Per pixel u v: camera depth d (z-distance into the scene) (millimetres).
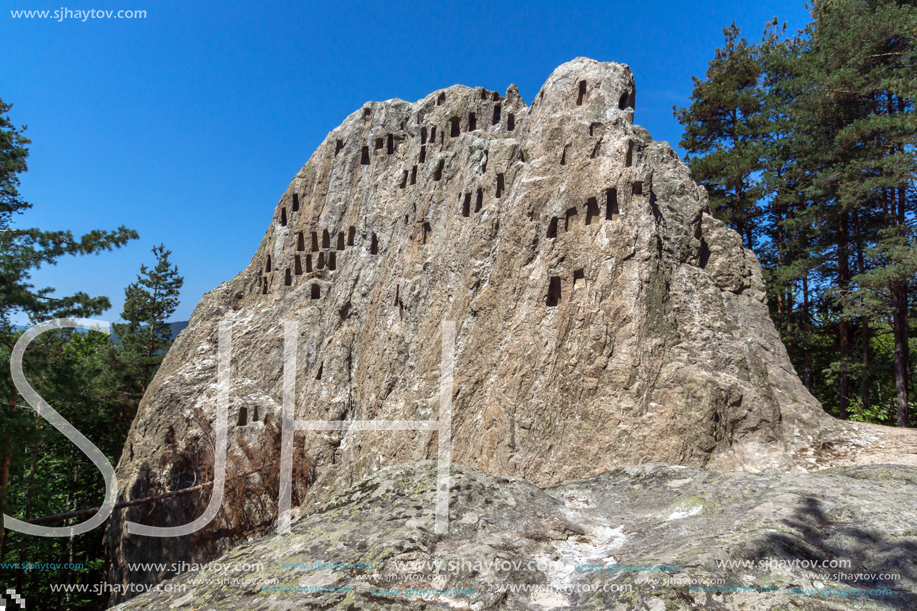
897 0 24688
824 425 13930
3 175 23984
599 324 15422
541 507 5480
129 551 22047
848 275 27797
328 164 28438
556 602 3701
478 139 22062
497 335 17500
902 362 23172
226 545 21000
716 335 15062
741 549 3887
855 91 24281
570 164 17953
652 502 5910
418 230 22562
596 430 14414
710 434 13234
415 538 4328
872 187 22391
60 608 23656
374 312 23250
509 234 18203
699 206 17344
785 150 29906
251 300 29125
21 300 16266
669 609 3182
